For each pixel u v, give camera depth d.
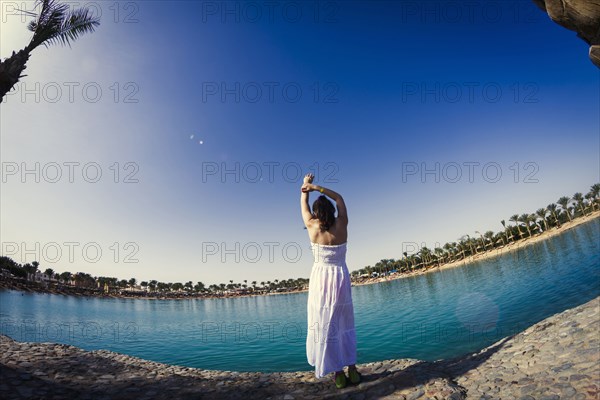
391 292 53.84
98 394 3.32
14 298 35.75
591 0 2.34
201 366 10.22
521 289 22.89
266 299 90.56
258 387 3.61
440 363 3.88
